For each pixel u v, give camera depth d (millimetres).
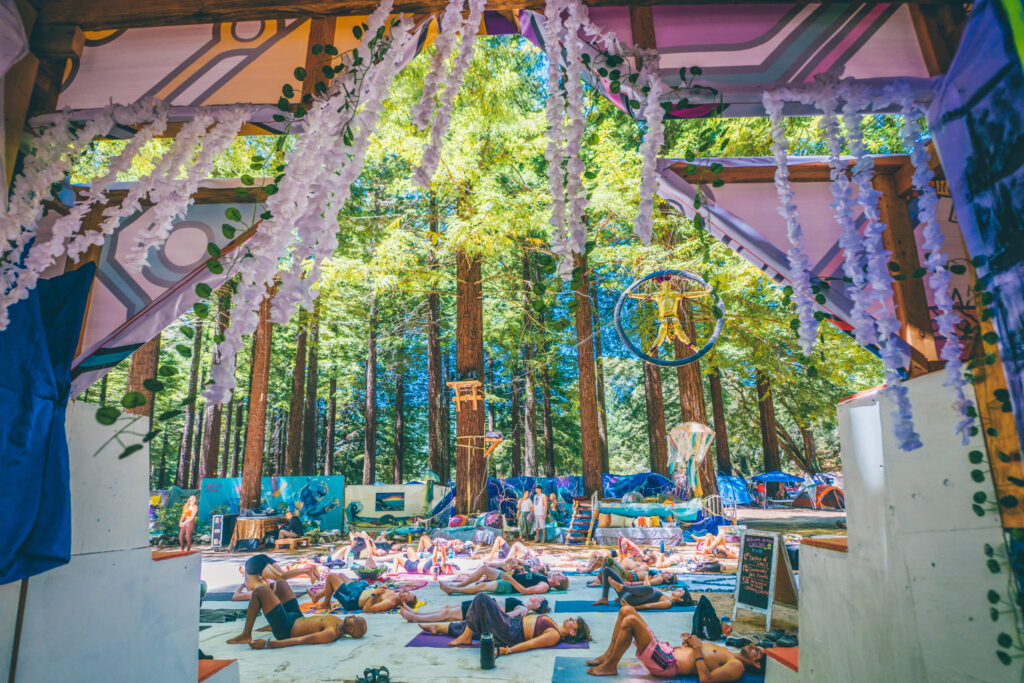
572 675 4789
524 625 5773
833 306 3629
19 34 2789
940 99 2699
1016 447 2398
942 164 2717
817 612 3773
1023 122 2230
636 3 3020
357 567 9836
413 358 31750
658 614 6891
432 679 4723
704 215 3838
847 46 3059
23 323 2607
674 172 3922
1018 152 2268
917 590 2855
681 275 8336
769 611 6215
